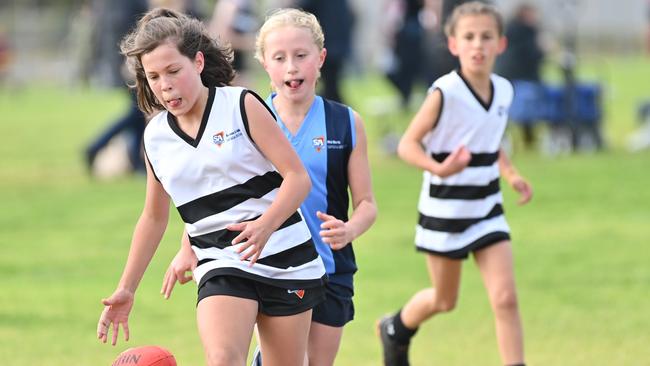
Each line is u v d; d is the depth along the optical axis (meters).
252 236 14.79
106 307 16.28
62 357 22.94
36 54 135.38
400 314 21.47
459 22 20.75
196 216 15.56
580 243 33.16
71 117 78.62
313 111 17.73
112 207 40.91
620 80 98.19
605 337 23.77
